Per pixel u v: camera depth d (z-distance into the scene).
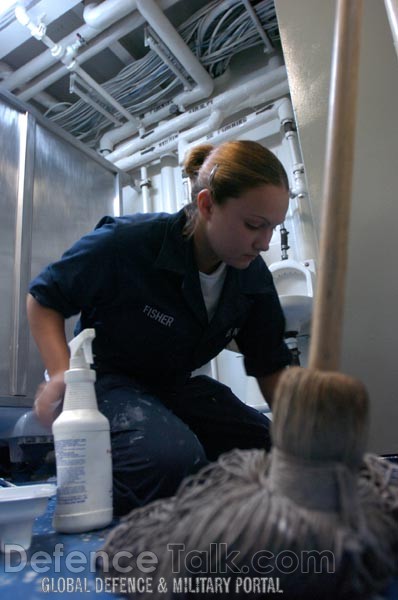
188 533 0.31
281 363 1.20
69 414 0.62
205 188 0.94
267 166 0.88
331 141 0.37
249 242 0.90
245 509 0.31
